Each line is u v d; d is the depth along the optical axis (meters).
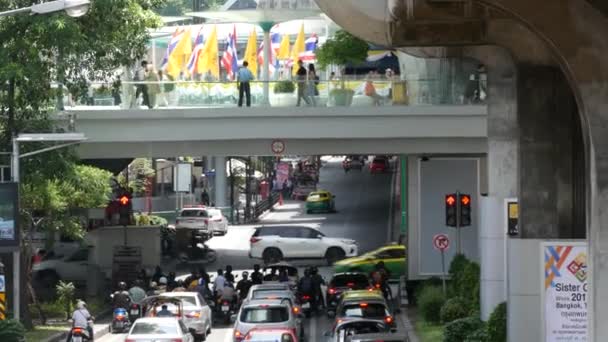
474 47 67.25
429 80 79.75
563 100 57.69
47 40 67.38
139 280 82.56
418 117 79.69
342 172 185.62
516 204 61.88
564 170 57.81
